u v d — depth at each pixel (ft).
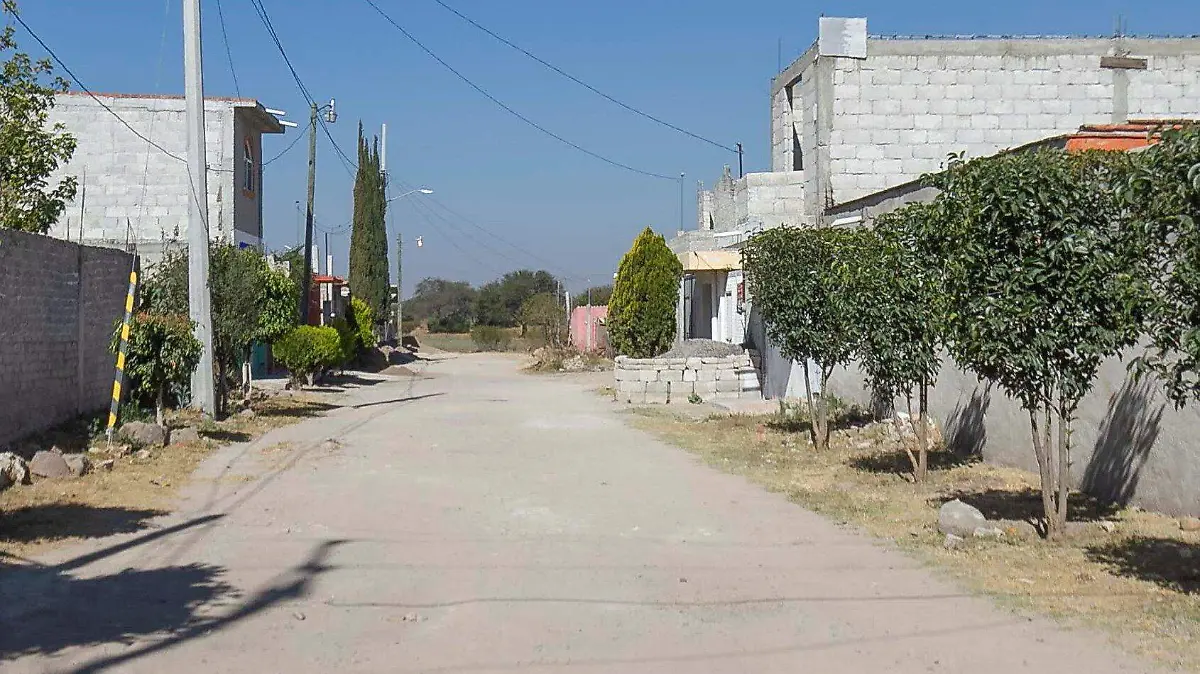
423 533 31.42
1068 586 24.48
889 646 20.30
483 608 22.99
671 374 82.17
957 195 28.35
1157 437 32.40
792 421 61.41
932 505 35.50
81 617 21.80
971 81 72.90
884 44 73.10
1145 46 72.33
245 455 49.08
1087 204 26.53
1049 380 27.81
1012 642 20.45
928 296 33.68
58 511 32.83
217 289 63.87
